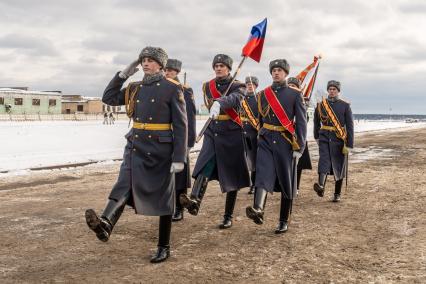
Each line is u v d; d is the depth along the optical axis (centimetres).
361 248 520
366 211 717
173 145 455
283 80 585
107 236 415
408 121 12369
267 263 469
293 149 570
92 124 4450
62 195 851
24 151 1648
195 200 555
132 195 449
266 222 645
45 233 582
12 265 461
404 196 835
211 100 604
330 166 782
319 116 802
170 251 507
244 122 808
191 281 419
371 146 2173
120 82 459
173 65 629
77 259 480
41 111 6469
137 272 441
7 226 617
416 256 485
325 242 544
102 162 1372
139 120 455
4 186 947
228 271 445
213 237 566
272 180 558
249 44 581
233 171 595
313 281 419
